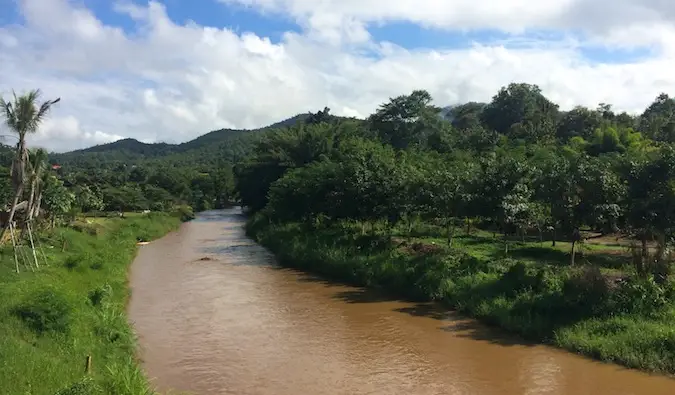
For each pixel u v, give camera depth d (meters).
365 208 31.36
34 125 22.41
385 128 76.38
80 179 72.69
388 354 17.45
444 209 27.56
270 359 17.03
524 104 89.50
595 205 21.61
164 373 15.78
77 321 16.08
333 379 15.42
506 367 16.17
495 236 34.84
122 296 24.64
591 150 50.66
